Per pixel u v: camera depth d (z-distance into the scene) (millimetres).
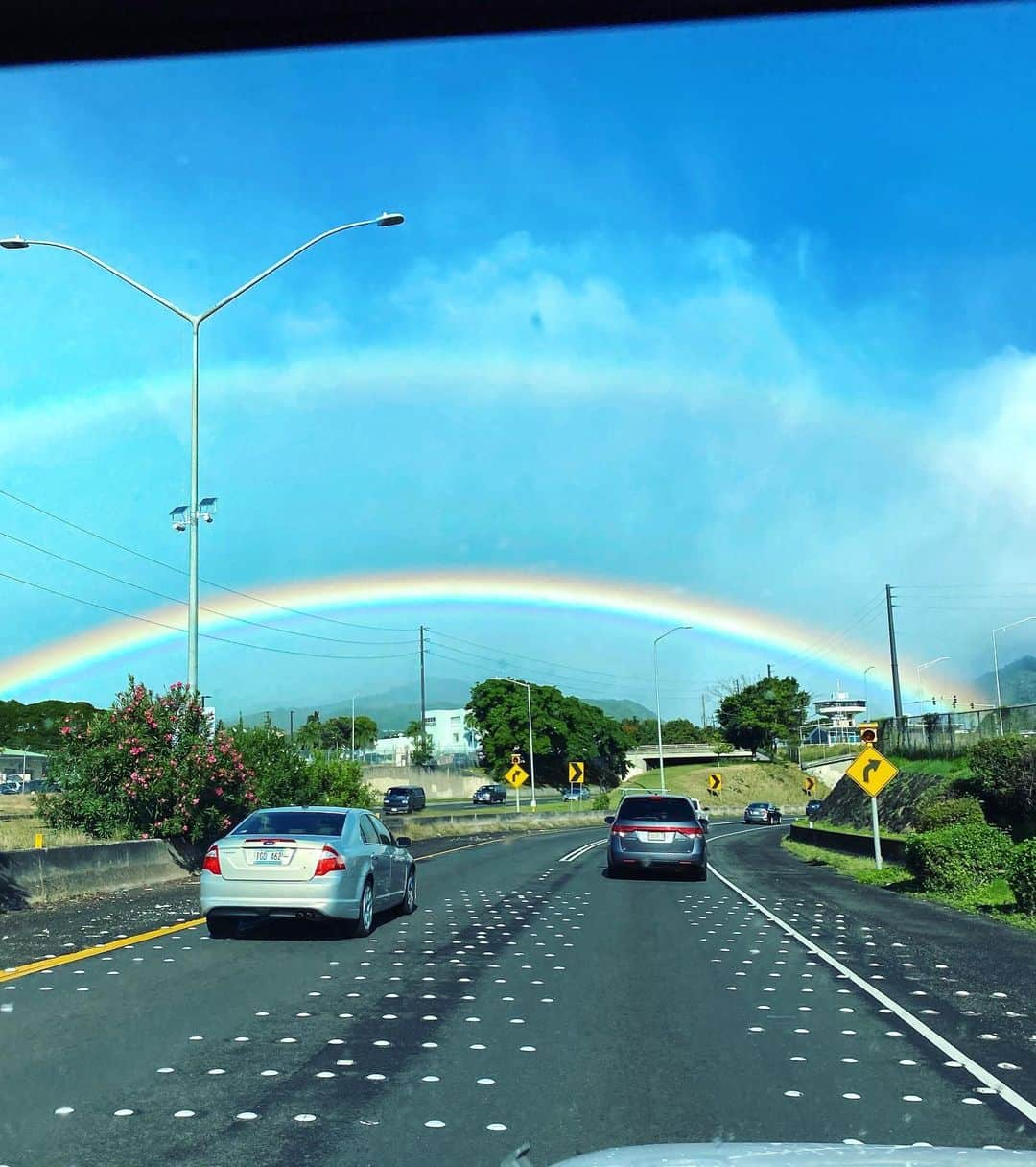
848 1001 10117
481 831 54219
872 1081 7309
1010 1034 8789
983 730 39812
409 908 17078
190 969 11430
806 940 14359
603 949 13281
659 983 10953
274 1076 7336
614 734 121500
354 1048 8109
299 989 10352
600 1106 6711
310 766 33062
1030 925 16031
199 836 23250
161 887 20703
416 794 74312
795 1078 7379
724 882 23969
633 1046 8258
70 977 10891
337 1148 5934
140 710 23719
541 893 20719
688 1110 6621
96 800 23062
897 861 29750
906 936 14914
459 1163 5691
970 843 21156
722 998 10195
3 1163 5680
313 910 13383
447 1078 7328
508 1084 7172
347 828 14531
